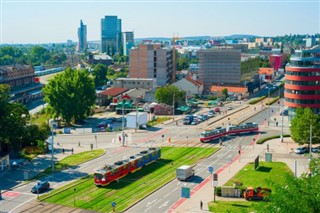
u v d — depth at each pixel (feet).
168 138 525.75
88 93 645.10
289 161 410.31
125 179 360.69
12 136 429.38
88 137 537.24
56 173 378.73
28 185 346.13
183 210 288.92
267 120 642.63
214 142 504.02
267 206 155.94
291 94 575.79
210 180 357.00
